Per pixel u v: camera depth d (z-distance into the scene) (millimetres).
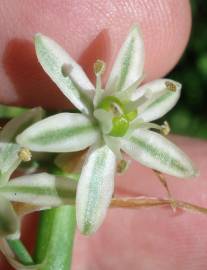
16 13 87
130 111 71
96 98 71
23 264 70
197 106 147
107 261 98
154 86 74
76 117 69
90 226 67
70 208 76
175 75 149
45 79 90
